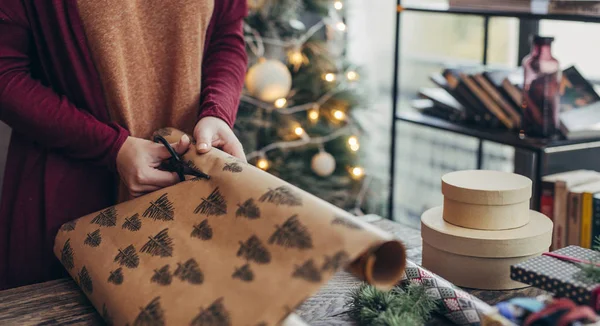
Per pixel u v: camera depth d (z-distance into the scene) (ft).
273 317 2.42
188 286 2.72
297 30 8.56
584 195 5.00
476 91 6.45
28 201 4.16
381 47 10.87
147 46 4.01
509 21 8.43
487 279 3.33
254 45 8.42
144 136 4.13
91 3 3.73
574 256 3.05
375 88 10.90
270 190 2.83
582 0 5.20
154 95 4.11
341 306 3.16
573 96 5.82
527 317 2.50
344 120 9.04
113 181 4.28
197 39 4.09
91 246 3.26
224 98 4.09
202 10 4.06
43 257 4.22
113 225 3.29
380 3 10.72
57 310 3.18
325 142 8.93
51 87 3.94
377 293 3.04
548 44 5.56
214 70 4.33
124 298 2.85
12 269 4.28
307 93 8.75
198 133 3.65
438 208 3.80
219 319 2.51
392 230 4.28
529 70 5.66
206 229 2.93
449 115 6.79
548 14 5.40
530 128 5.74
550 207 5.26
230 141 3.74
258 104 8.46
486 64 7.66
